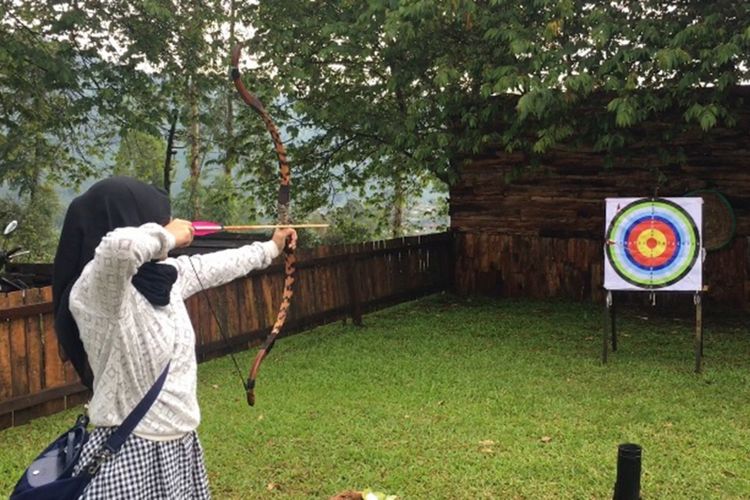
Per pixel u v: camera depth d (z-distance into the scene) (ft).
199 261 6.67
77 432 5.76
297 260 21.71
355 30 25.11
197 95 33.78
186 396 5.64
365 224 42.06
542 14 22.84
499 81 20.95
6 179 38.29
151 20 30.01
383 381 16.93
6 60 27.14
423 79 26.05
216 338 19.16
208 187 43.86
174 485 5.55
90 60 29.99
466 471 11.60
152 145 44.27
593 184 27.32
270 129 8.97
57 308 5.37
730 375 17.06
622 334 22.00
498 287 29.43
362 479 11.37
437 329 23.00
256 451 12.57
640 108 21.47
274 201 35.17
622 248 18.26
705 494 10.75
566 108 21.81
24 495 5.24
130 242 4.81
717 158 25.20
